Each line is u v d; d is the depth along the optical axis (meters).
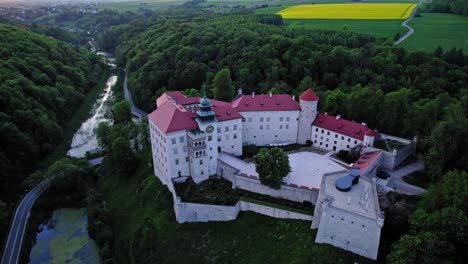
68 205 117.94
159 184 111.75
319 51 196.00
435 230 68.94
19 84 163.12
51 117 165.50
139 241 89.56
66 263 95.94
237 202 95.00
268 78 185.62
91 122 188.38
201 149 101.19
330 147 119.56
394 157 102.88
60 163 120.88
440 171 91.25
